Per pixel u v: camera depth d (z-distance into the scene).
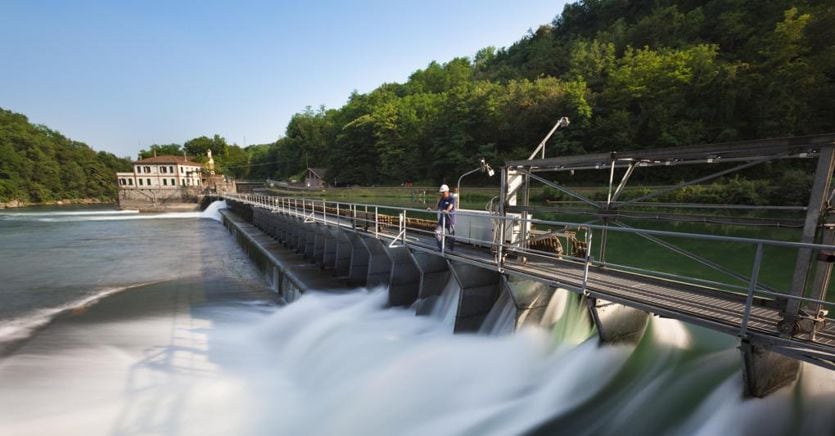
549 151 49.34
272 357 12.40
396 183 71.31
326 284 17.20
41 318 16.00
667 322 7.45
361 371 10.00
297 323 13.92
